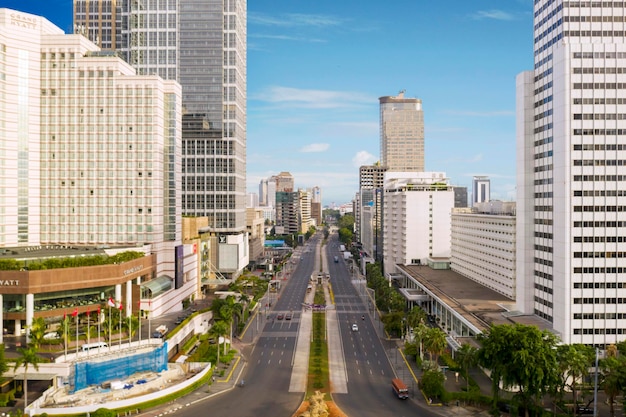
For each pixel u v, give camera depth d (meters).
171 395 123.31
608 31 155.88
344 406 120.00
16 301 155.38
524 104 166.38
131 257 181.88
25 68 194.62
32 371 125.19
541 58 168.88
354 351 166.12
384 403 121.88
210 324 196.38
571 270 143.12
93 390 124.75
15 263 155.12
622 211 143.38
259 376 141.50
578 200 143.75
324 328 197.00
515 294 190.75
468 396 121.19
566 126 144.62
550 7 163.62
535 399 113.94
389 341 178.62
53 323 156.88
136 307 181.00
